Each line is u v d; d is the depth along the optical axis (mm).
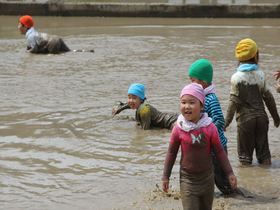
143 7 64250
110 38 50375
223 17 63906
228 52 42594
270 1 71312
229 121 19406
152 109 24156
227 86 31188
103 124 24422
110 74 34750
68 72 35500
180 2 72250
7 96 29141
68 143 21875
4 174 18781
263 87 19359
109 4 64625
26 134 22953
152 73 35000
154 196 16719
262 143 19484
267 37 50719
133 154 20734
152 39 49562
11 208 16094
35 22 60906
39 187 17688
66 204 16344
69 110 26500
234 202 16281
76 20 62406
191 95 13609
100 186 17672
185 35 51875
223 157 13781
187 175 13852
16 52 43375
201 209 14148
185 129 13703
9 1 67875
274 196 16734
